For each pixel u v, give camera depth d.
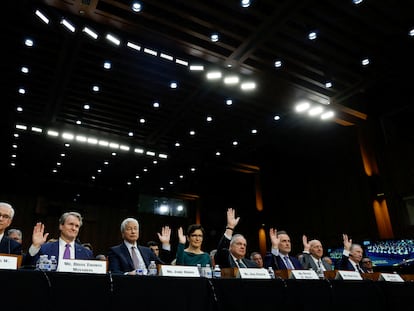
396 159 9.84
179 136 11.84
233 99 9.76
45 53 8.01
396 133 10.22
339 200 11.41
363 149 10.47
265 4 6.73
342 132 11.66
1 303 1.65
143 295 2.03
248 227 14.61
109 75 8.66
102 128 11.24
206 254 3.45
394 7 6.81
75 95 9.56
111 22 6.89
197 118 10.67
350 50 7.94
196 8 6.65
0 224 2.92
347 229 10.95
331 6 6.82
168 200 16.86
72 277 1.89
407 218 9.34
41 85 9.12
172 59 7.84
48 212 14.06
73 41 7.49
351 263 4.41
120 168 14.09
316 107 9.80
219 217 16.06
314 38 7.10
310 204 12.43
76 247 3.06
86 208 14.91
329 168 11.98
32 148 12.03
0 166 13.38
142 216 15.96
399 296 3.17
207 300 2.23
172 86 8.79
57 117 10.59
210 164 13.78
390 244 8.17
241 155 13.12
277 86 8.95
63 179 14.82
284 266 3.90
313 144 12.74
